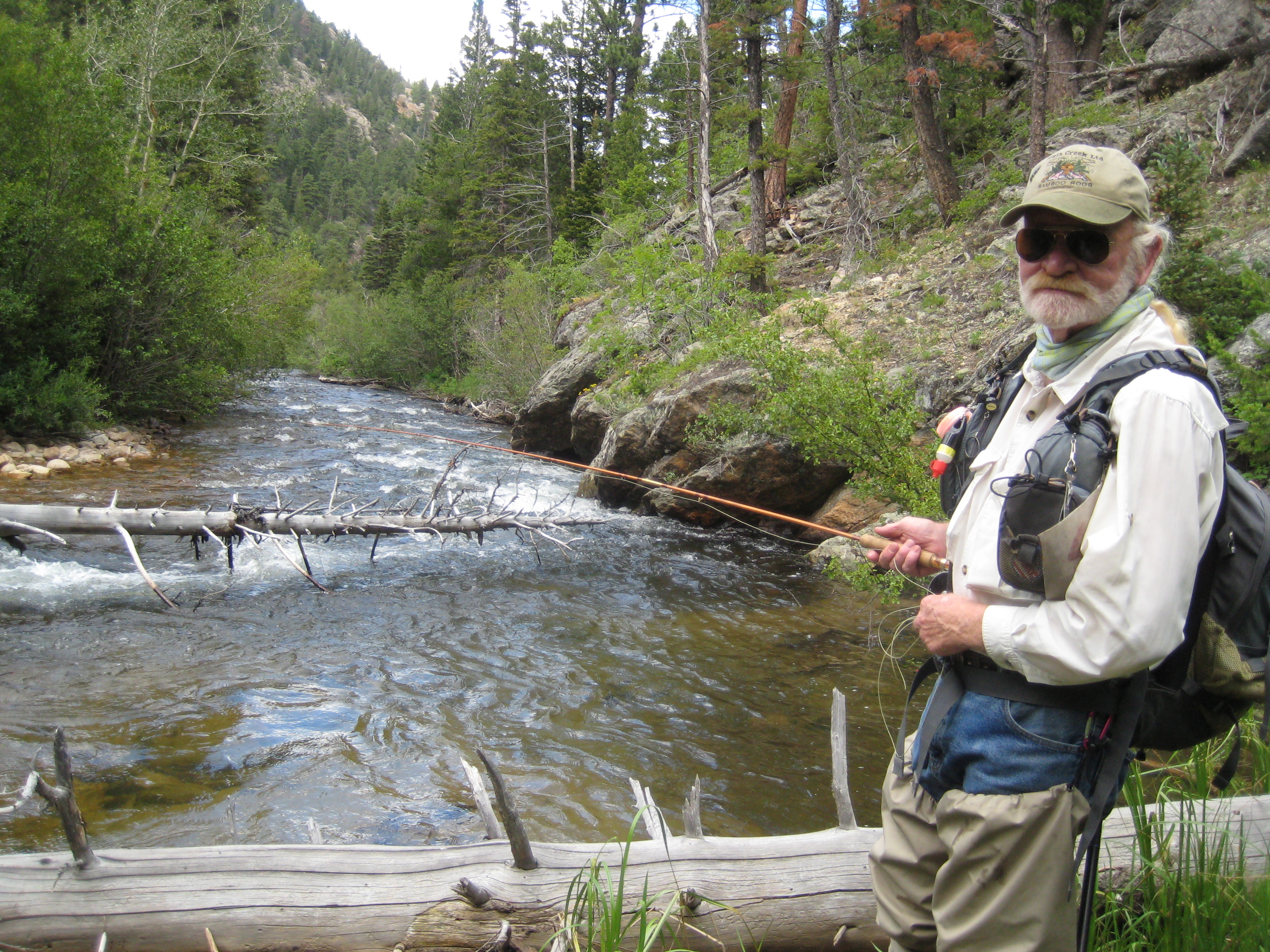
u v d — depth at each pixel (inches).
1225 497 62.1
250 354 865.5
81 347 645.9
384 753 201.2
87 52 813.2
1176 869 97.7
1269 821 108.2
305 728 211.9
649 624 311.3
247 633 281.0
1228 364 282.4
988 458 72.1
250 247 1024.9
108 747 196.2
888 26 713.0
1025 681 65.4
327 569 365.7
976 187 690.8
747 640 296.5
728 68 1038.4
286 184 4763.8
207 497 482.9
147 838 159.0
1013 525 63.2
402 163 5128.0
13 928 89.8
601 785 189.9
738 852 104.0
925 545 82.5
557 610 324.2
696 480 478.0
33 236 605.3
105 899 92.0
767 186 903.7
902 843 75.7
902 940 75.0
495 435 904.9
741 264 679.7
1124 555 56.9
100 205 659.4
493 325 1232.8
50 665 243.8
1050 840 62.8
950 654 69.6
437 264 1927.9
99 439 627.8
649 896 98.7
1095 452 60.6
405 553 402.6
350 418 936.9
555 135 1845.5
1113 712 62.5
